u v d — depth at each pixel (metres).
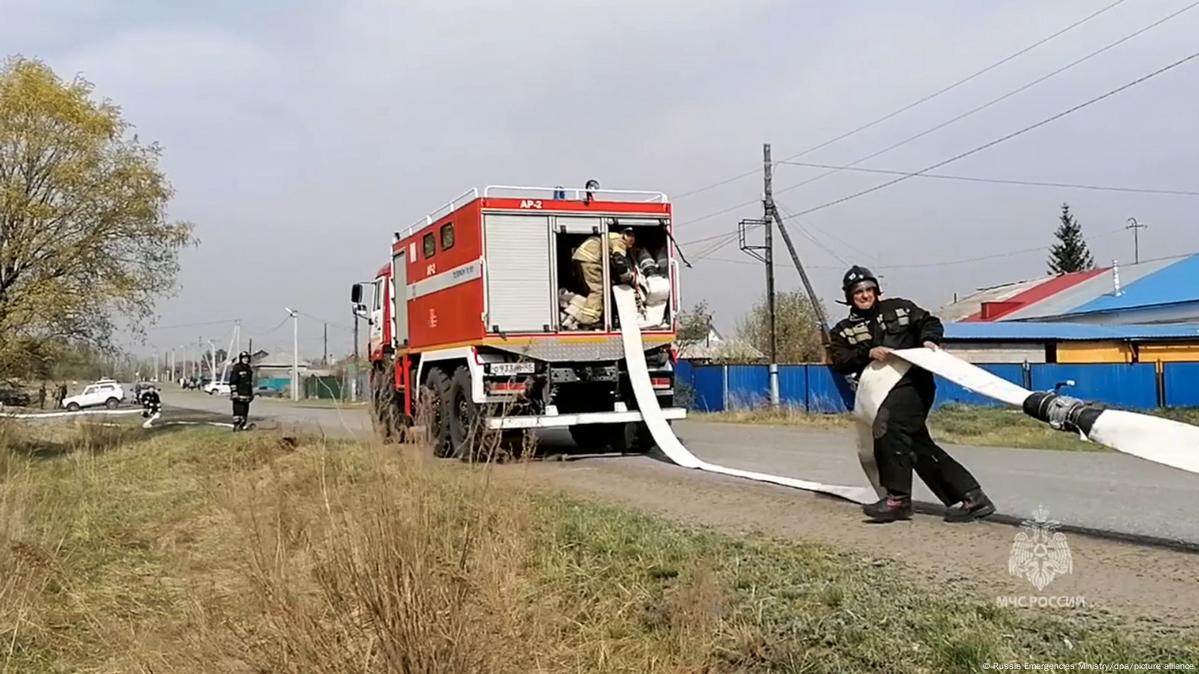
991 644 4.11
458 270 12.86
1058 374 29.19
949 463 7.07
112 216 21.22
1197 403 29.72
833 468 11.16
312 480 5.07
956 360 6.73
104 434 17.53
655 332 12.99
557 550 6.29
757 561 5.83
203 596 4.79
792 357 47.19
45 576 6.43
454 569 4.09
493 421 8.40
